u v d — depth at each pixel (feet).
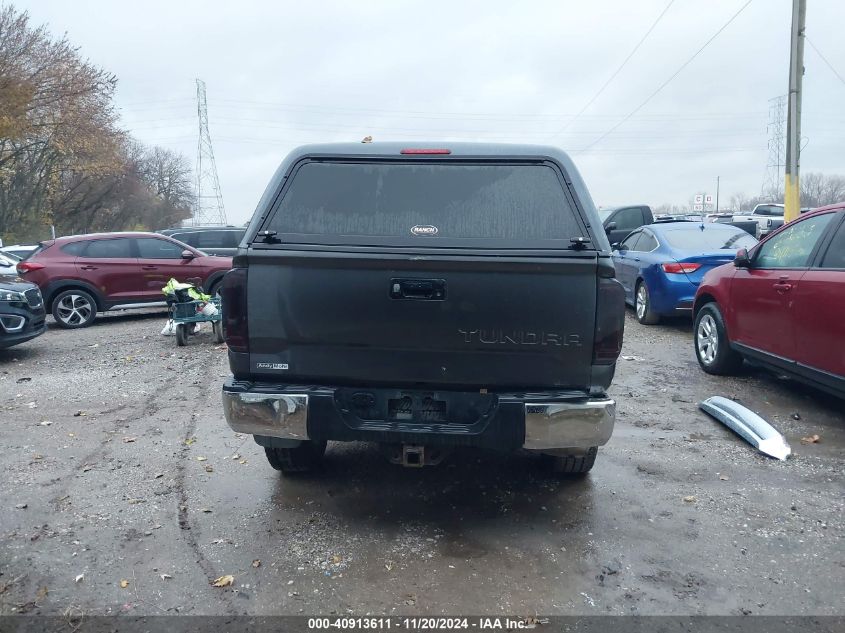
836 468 16.29
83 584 11.37
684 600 10.86
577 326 11.75
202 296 33.53
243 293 12.33
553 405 11.73
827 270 18.15
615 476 15.87
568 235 12.24
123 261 41.50
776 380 24.21
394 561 12.05
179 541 12.82
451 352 12.01
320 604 10.77
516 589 11.16
